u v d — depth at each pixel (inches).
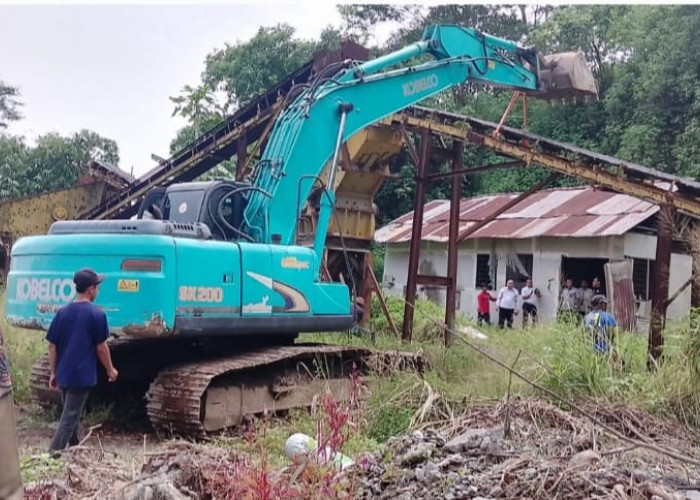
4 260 848.3
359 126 422.6
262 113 580.1
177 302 314.7
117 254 314.3
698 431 325.1
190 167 634.8
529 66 504.7
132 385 388.2
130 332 309.7
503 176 1366.9
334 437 186.7
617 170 473.4
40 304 328.8
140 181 652.7
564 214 880.9
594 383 356.8
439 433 263.1
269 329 351.9
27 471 206.1
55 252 327.0
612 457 243.6
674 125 1208.2
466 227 956.6
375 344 484.4
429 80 458.6
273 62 1362.0
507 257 922.1
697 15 1193.4
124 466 224.2
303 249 369.4
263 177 385.7
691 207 449.4
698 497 202.5
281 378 357.7
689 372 347.6
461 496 195.2
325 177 442.6
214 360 341.1
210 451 223.5
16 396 382.6
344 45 533.3
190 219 355.3
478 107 1455.5
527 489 199.0
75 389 279.3
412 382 346.3
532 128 1401.3
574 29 1421.0
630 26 1354.6
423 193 564.1
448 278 574.2
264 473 170.7
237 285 337.1
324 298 376.2
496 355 428.5
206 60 1424.7
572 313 462.6
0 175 1403.8
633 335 439.8
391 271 1109.1
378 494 201.3
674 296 429.7
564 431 284.5
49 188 1403.8
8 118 1673.2
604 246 810.2
